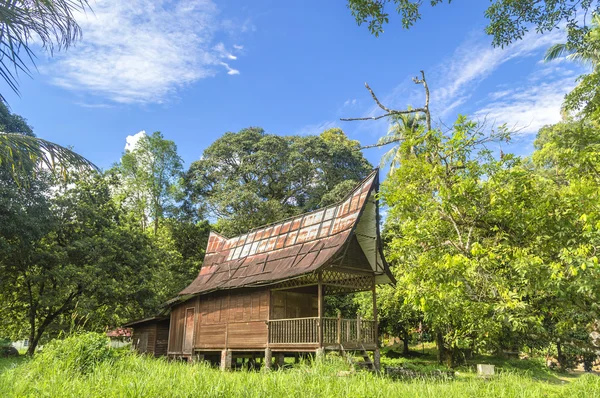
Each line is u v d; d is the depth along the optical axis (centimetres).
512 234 772
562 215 700
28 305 2448
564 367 2297
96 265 2319
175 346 2134
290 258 1672
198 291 1970
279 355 1794
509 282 723
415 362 2350
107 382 778
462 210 797
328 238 1600
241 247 2108
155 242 3225
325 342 1407
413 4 775
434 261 770
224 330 1827
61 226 2333
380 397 733
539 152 891
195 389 711
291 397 696
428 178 848
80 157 648
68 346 998
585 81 965
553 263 636
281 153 3844
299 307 1753
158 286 2795
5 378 838
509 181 764
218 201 3644
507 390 830
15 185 1923
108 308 2411
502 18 795
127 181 3809
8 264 2169
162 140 3922
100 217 2517
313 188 3806
